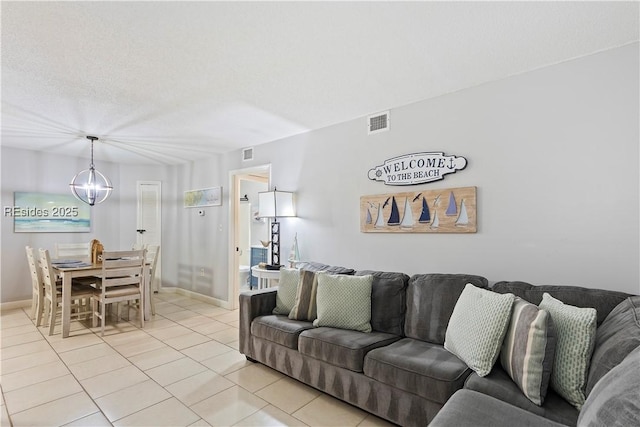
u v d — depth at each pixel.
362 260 3.41
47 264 3.74
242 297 3.09
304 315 2.84
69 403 2.34
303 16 1.86
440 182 2.91
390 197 3.19
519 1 1.74
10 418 2.16
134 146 4.73
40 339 3.58
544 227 2.42
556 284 2.36
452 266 2.82
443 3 1.76
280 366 2.72
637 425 0.91
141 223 5.99
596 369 1.44
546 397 1.61
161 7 1.77
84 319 4.33
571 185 2.32
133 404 2.33
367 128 3.41
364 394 2.19
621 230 2.15
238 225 5.07
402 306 2.66
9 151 4.80
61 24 1.91
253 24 1.93
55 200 5.20
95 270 3.86
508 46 2.18
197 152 5.12
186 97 2.99
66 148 4.87
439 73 2.55
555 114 2.39
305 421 2.16
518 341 1.69
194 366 2.95
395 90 2.85
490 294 1.99
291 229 4.12
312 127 3.83
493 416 1.38
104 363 2.99
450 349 2.13
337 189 3.65
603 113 2.22
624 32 2.02
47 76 2.56
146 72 2.51
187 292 5.76
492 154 2.65
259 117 3.50
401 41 2.12
